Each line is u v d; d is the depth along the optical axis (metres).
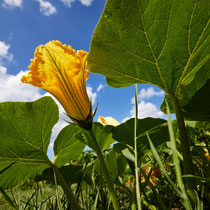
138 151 0.33
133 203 0.19
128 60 0.24
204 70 0.28
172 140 0.14
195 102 0.28
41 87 0.24
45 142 0.31
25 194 0.43
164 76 0.24
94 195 0.30
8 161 0.30
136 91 0.18
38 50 0.24
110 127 0.37
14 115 0.28
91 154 0.49
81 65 0.24
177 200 0.27
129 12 0.20
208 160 0.29
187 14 0.20
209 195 0.23
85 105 0.24
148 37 0.21
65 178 0.34
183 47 0.22
